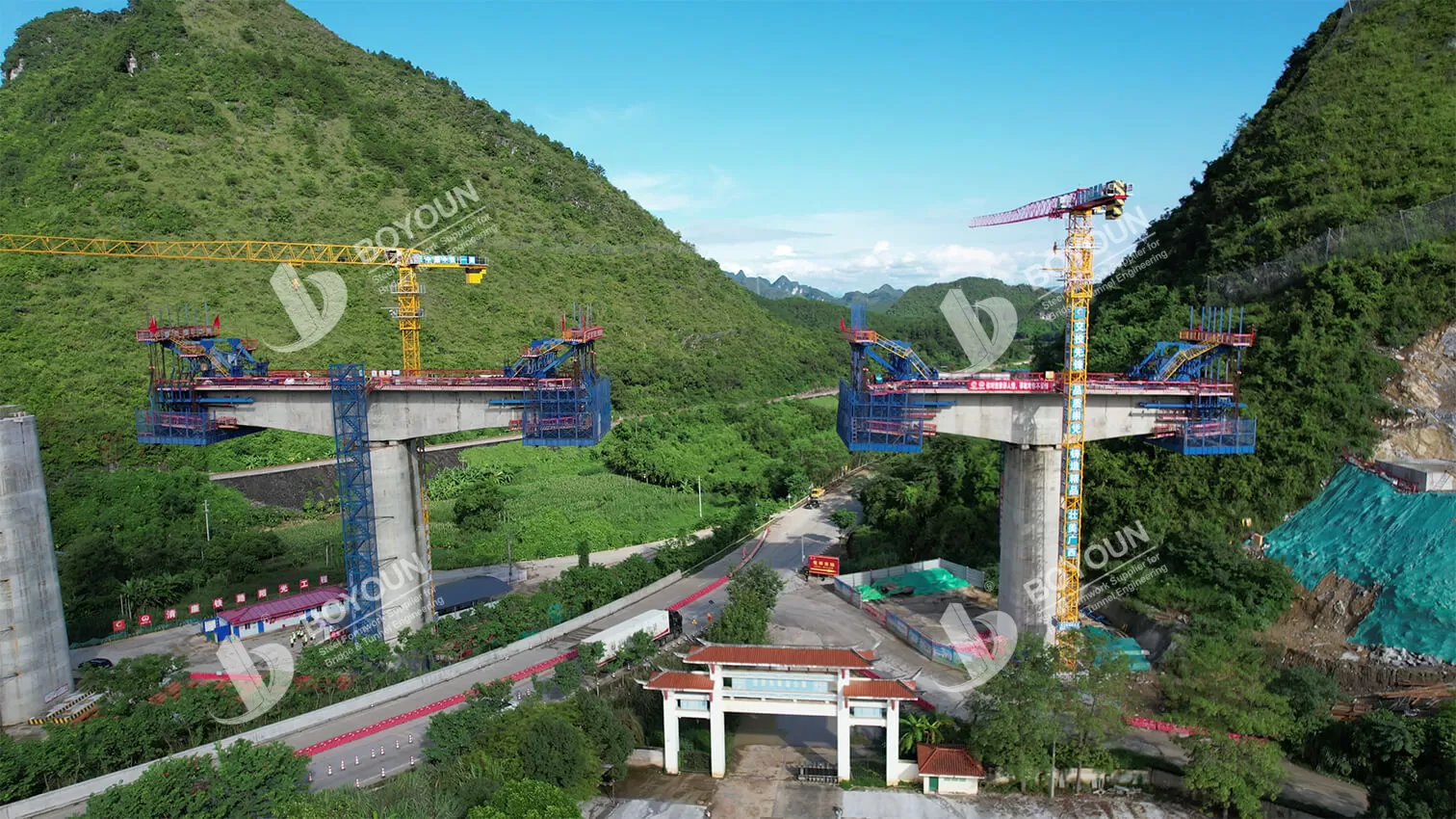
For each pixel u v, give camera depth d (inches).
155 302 5531.5
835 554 4288.9
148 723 2235.5
